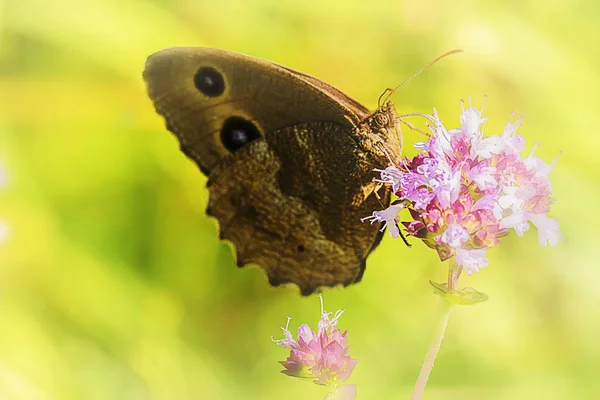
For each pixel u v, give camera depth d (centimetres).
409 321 52
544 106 54
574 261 53
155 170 53
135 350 52
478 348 52
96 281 53
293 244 49
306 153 48
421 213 46
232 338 53
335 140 48
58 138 53
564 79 54
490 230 46
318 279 49
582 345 52
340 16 54
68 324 52
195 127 48
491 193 46
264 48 54
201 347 53
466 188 46
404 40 54
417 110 54
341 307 52
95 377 52
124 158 54
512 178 46
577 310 52
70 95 54
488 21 54
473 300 46
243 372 52
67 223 53
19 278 52
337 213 49
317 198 49
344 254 49
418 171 46
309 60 54
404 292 53
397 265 53
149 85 48
